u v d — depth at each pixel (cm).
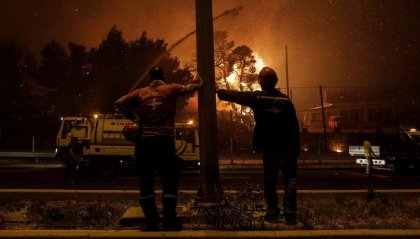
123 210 763
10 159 3086
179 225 592
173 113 605
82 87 4097
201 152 680
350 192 885
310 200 856
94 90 4047
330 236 553
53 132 4512
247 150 4241
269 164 633
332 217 708
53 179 1798
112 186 1522
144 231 577
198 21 682
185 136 2212
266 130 629
